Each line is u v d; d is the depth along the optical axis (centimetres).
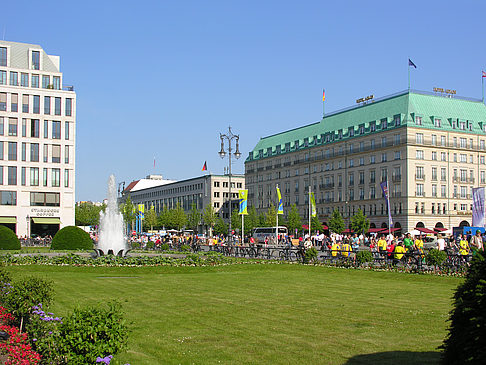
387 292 2408
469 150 10981
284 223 12438
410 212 10225
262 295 2292
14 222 9012
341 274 3341
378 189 11069
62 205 9350
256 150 15950
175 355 1291
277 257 4888
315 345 1380
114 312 1021
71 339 965
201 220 17075
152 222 17638
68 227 5962
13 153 9106
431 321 1680
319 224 11500
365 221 10375
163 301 2108
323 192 12775
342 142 12169
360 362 1224
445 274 3072
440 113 10812
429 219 10419
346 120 12312
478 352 845
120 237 6397
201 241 8206
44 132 9306
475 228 7606
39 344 1133
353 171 11800
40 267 3556
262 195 15425
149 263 3862
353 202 11750
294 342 1412
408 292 2408
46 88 9544
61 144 9394
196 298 2194
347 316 1769
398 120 10619
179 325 1630
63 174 9381
